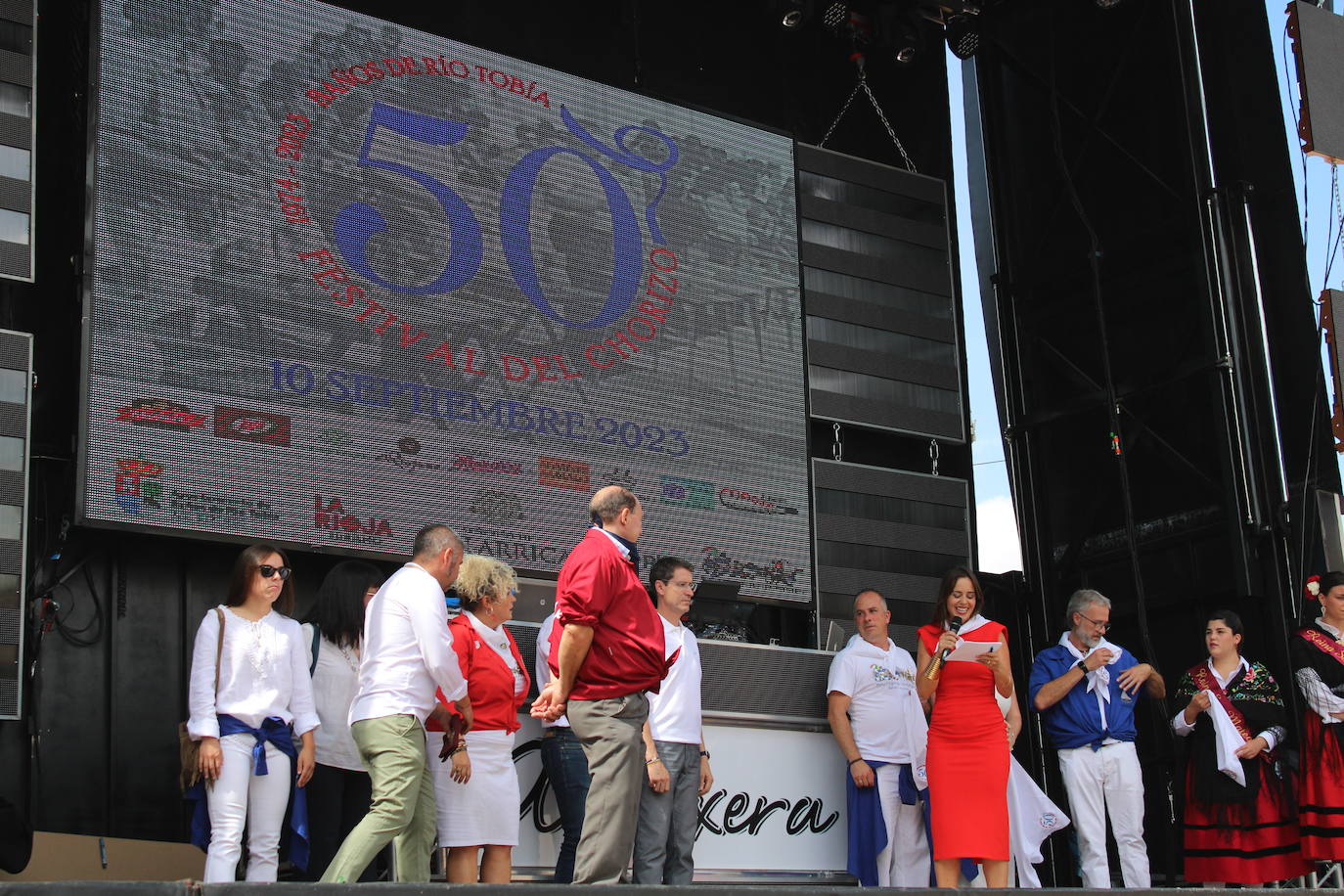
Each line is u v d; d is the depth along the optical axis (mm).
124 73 6141
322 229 6473
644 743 5180
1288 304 7441
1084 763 6426
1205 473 7617
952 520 8266
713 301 7562
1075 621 6574
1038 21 8734
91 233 5918
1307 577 7184
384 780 4414
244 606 4926
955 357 8508
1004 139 8875
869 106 8906
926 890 4328
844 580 7754
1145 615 7473
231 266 6203
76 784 5750
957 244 8742
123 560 6035
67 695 5805
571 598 4473
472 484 6574
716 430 7371
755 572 7297
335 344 6375
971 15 8758
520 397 6805
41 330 6090
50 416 6020
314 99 6594
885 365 8203
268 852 4781
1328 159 6848
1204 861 6379
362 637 5242
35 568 5820
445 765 4953
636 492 7016
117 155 6047
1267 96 7617
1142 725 7672
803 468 7625
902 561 8000
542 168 7168
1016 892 4520
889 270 8391
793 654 6297
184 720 6020
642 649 4551
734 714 6043
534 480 6742
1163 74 8023
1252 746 6289
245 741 4777
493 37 7707
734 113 8414
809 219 8188
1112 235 8211
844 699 6203
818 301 8062
